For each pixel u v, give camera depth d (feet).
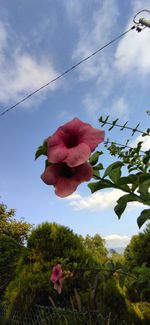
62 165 4.80
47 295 15.05
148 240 13.57
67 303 14.66
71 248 16.97
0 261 25.17
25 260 17.40
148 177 6.43
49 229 17.60
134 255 13.67
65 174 4.78
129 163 8.48
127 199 6.68
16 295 15.42
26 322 14.34
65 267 12.94
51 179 4.77
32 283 15.40
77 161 4.54
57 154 4.63
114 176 6.64
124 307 12.77
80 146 4.65
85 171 4.68
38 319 13.87
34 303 14.96
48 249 17.15
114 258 15.55
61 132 4.84
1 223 45.85
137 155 8.40
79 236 17.81
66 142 4.82
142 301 12.55
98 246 62.23
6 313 15.78
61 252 17.02
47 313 13.57
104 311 12.44
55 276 11.68
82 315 12.00
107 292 13.15
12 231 44.47
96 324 11.59
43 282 15.23
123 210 6.66
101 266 10.91
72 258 16.57
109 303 12.98
